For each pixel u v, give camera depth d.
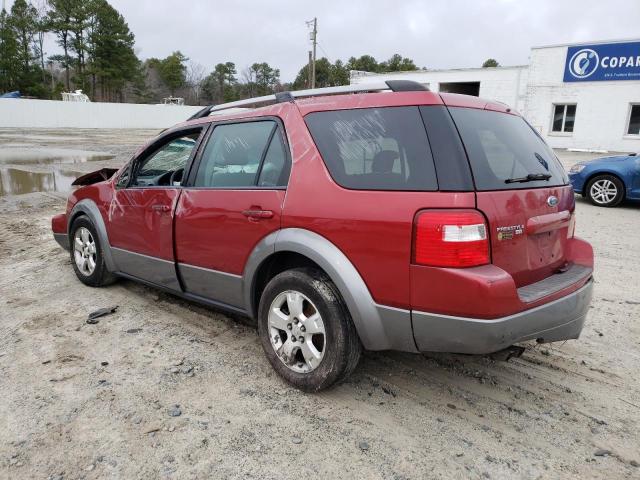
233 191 3.36
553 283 2.89
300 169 3.02
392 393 3.10
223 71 92.50
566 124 28.33
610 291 4.96
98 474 2.41
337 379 2.93
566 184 3.24
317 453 2.56
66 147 22.98
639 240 7.01
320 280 2.91
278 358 3.20
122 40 76.50
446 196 2.48
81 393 3.10
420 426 2.78
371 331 2.74
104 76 75.19
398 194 2.60
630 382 3.25
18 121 41.28
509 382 3.24
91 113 44.88
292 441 2.65
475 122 2.79
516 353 2.90
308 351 3.01
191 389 3.14
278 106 3.30
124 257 4.46
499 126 2.97
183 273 3.84
